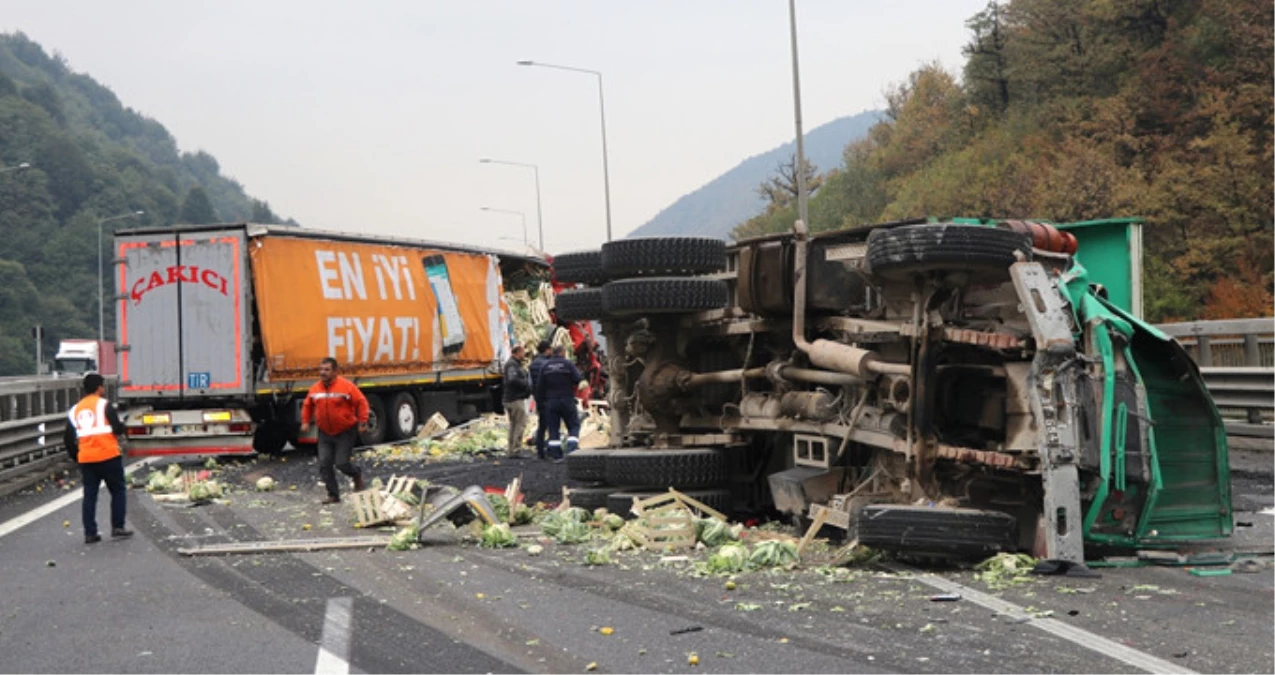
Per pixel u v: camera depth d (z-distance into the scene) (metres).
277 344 20.47
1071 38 69.38
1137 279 11.53
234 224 20.25
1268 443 17.17
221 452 20.14
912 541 8.62
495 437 22.42
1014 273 8.70
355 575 9.27
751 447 12.28
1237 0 57.03
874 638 6.64
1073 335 8.91
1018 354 9.09
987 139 75.88
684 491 11.71
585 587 8.53
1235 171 51.06
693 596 8.06
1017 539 8.95
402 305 23.75
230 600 8.39
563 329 29.47
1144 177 57.03
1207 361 18.72
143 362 20.56
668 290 11.79
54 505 14.76
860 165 102.44
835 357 10.07
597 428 21.20
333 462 14.38
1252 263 50.25
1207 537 9.48
